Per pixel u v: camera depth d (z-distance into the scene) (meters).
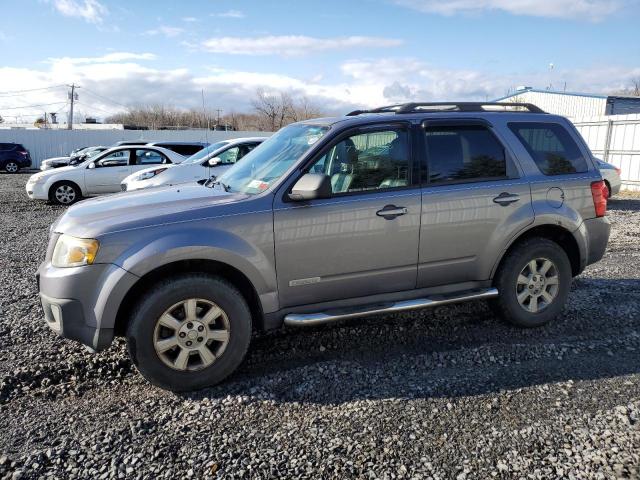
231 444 2.93
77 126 61.69
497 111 4.61
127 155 14.59
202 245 3.49
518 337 4.43
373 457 2.79
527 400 3.36
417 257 4.14
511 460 2.74
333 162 3.96
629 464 2.68
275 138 4.71
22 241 8.97
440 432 3.01
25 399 3.48
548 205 4.49
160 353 3.47
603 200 4.78
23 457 2.80
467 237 4.26
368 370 3.82
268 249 3.70
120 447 2.90
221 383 3.67
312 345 4.29
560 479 2.59
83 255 3.39
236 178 4.37
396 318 4.85
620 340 4.32
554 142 4.70
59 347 4.24
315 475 2.65
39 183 14.11
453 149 4.29
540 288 4.58
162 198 3.98
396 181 4.09
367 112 4.75
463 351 4.12
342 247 3.89
